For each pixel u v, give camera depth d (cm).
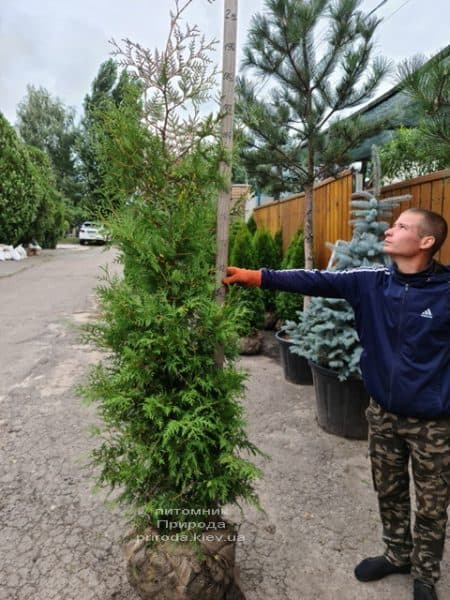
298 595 174
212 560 150
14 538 204
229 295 151
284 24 362
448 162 203
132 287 148
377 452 175
